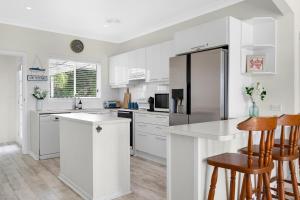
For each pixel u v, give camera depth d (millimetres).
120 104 5922
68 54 5273
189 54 3404
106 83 5914
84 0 3580
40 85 4910
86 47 5555
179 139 1819
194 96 3330
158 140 4113
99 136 2580
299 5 3150
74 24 4781
